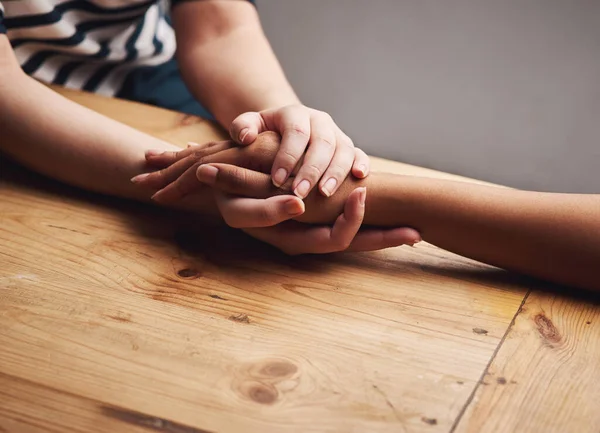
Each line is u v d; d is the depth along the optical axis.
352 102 2.03
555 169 1.91
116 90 1.55
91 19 1.44
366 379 0.93
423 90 1.95
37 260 1.07
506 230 1.07
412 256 1.13
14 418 0.87
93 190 1.21
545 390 0.93
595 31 1.73
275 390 0.91
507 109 1.89
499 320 1.02
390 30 1.90
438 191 1.09
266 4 1.98
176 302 1.02
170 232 1.15
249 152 1.11
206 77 1.38
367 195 1.10
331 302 1.03
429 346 0.98
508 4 1.77
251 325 0.99
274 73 1.36
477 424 0.89
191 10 1.44
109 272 1.06
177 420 0.88
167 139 1.32
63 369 0.92
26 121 1.21
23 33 1.40
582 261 1.05
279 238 1.10
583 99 1.80
